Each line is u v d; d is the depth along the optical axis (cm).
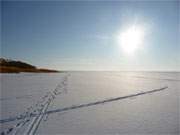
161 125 452
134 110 607
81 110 602
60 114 547
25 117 511
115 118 511
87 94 966
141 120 493
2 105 667
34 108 622
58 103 714
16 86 1330
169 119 504
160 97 885
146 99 823
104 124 457
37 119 495
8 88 1199
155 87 1374
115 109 620
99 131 411
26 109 606
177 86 1469
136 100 795
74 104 697
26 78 2339
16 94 941
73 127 434
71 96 892
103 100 788
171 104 710
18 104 686
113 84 1641
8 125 443
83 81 2031
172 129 425
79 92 1045
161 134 395
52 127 432
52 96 889
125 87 1355
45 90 1118
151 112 581
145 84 1672
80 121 480
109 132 405
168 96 918
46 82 1767
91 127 436
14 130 411
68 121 480
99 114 553
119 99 817
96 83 1748
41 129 418
